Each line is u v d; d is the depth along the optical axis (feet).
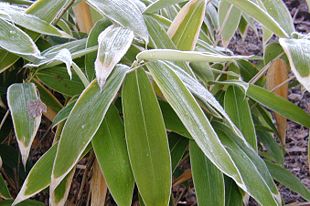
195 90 1.92
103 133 1.88
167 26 2.40
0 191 2.10
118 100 2.10
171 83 1.86
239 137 2.05
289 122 4.11
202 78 2.33
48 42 2.35
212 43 2.85
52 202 1.89
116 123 1.91
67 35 2.15
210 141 1.77
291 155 3.80
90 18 2.51
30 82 2.10
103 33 1.89
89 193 2.24
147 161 1.79
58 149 1.78
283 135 2.61
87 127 1.77
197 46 2.43
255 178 1.94
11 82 2.28
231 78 2.51
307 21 4.96
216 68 2.60
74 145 1.77
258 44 4.62
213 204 1.91
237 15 2.80
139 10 2.08
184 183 2.57
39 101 1.88
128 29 1.95
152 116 1.85
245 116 2.22
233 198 2.05
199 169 1.97
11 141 2.62
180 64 2.13
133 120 1.84
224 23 2.80
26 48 1.89
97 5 1.98
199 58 1.83
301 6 5.08
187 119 1.78
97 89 1.85
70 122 1.81
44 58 1.91
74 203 2.41
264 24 2.23
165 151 1.81
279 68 2.53
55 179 1.75
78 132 1.78
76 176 2.54
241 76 2.61
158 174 1.78
